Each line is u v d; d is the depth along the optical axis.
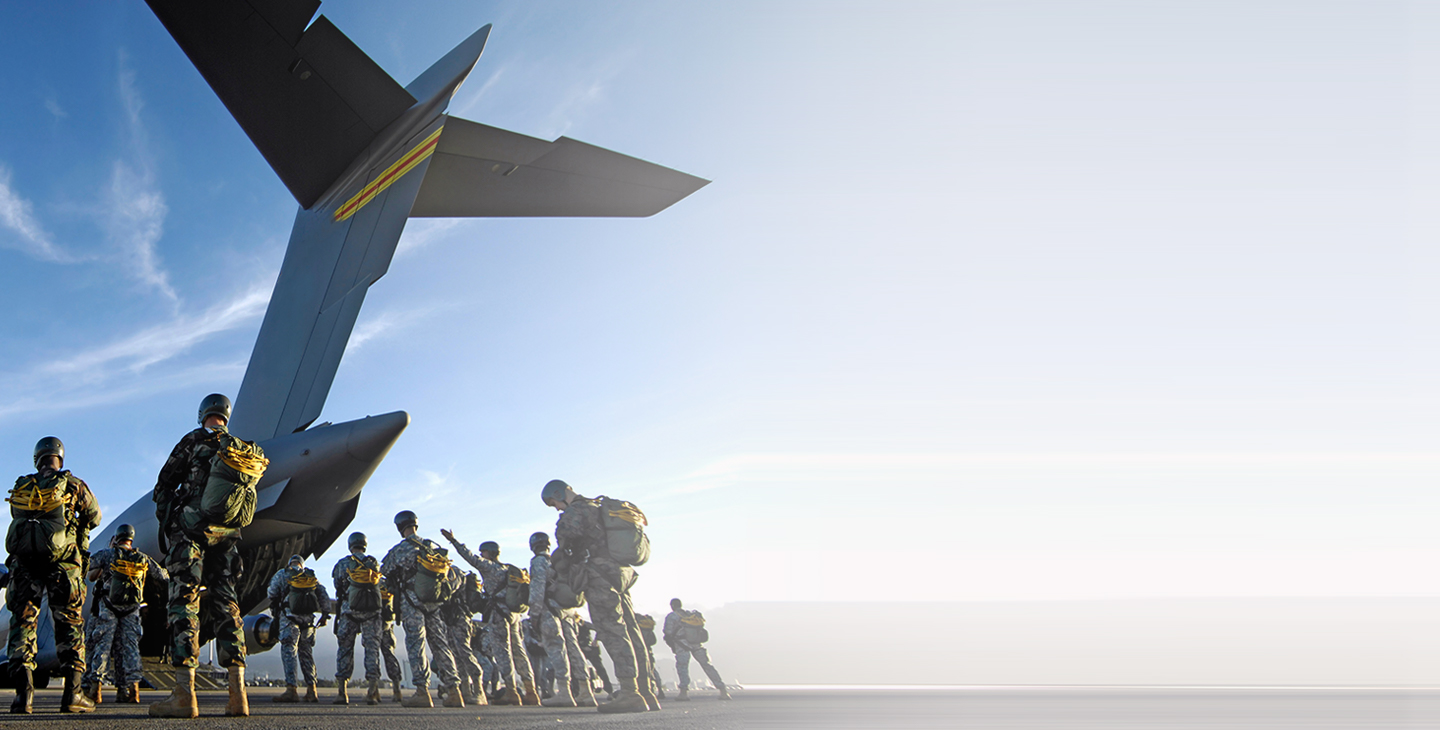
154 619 7.77
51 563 4.36
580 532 4.79
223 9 6.89
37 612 4.39
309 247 8.89
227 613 4.01
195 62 7.27
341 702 7.50
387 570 6.48
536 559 6.07
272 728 3.18
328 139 8.26
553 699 6.04
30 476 4.40
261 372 8.62
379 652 7.39
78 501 4.56
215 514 3.72
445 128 8.38
